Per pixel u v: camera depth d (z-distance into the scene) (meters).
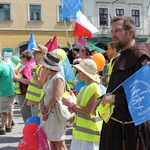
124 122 2.95
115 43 2.96
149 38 32.28
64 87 4.44
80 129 3.99
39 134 4.32
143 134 2.94
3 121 7.49
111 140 2.99
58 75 4.31
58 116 4.35
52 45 7.27
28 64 6.57
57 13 28.97
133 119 2.77
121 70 2.93
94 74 4.01
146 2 32.31
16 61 11.19
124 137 2.94
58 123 4.38
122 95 2.85
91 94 3.88
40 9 28.66
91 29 10.05
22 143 4.29
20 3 28.08
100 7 30.44
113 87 3.00
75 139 4.08
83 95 3.96
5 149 6.18
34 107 6.05
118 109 2.86
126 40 2.93
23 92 6.71
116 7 31.19
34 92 5.77
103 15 30.56
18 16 28.03
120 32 2.91
